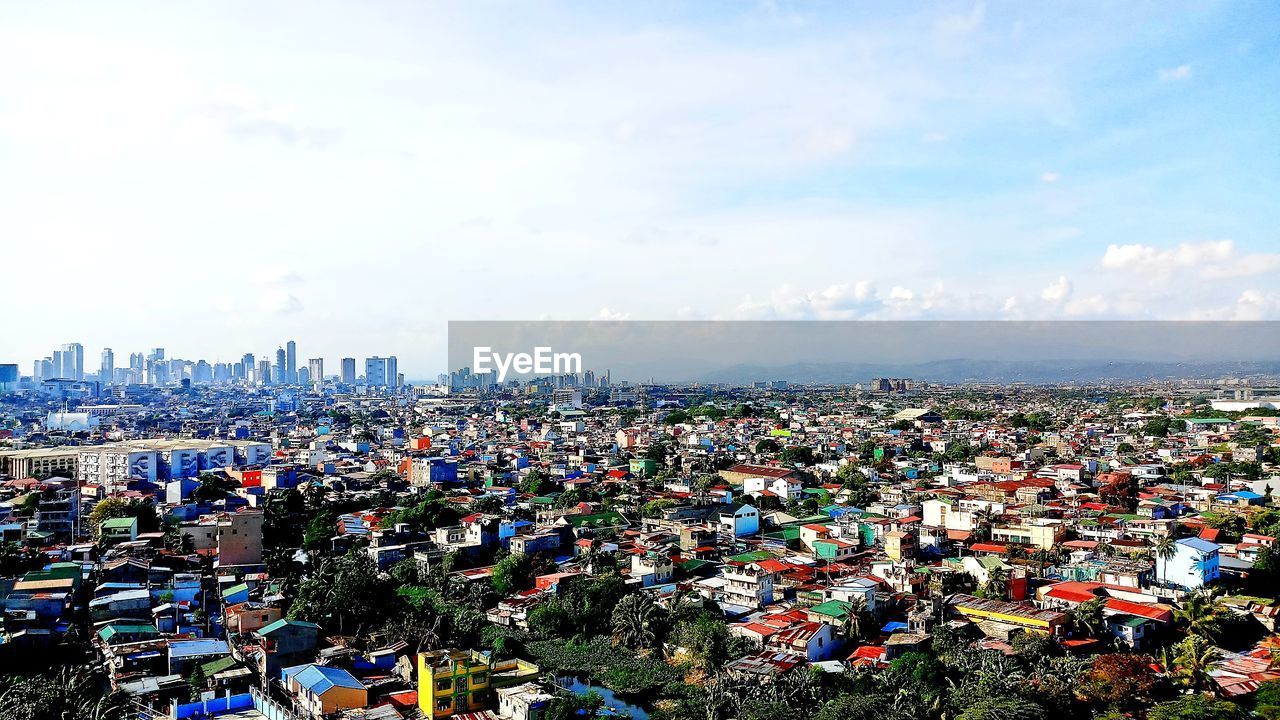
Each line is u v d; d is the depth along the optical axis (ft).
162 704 438.81
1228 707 382.22
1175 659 436.35
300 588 582.76
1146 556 611.06
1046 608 519.60
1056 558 634.43
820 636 487.20
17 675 460.55
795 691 425.69
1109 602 509.35
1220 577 580.30
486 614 593.01
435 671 427.33
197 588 602.44
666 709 435.94
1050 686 406.41
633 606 538.06
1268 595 559.38
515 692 432.66
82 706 412.98
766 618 525.34
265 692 449.48
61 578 590.14
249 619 520.42
